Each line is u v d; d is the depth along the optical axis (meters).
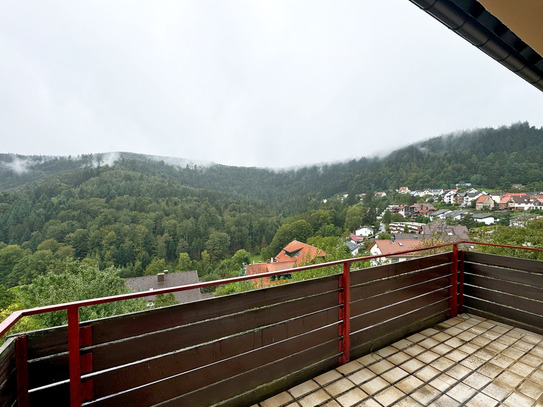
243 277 1.58
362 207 51.62
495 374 1.90
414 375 1.90
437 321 2.71
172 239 44.81
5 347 0.94
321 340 1.93
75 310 1.14
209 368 1.50
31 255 27.78
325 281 1.96
